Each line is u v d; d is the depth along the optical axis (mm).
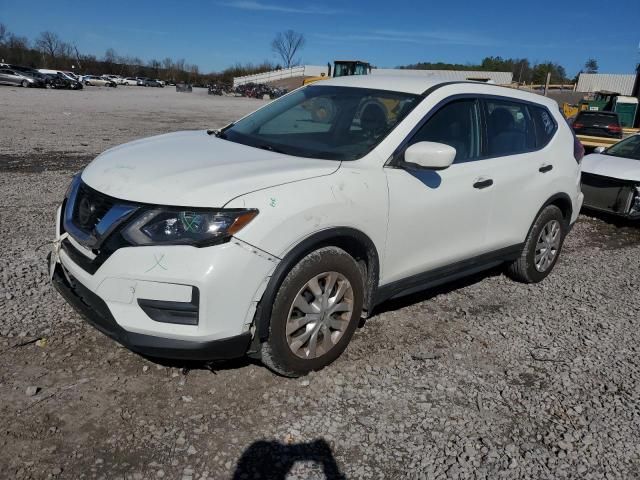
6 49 84188
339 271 3332
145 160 3363
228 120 22031
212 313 2857
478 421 3125
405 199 3645
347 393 3277
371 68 34969
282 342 3150
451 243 4137
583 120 16109
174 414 2965
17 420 2818
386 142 3668
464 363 3732
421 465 2752
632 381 3668
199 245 2826
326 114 4098
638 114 26375
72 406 2957
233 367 3428
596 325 4504
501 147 4570
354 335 3971
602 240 7430
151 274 2814
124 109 25047
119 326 2902
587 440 3033
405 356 3750
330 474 2646
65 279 3361
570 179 5281
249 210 2906
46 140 12750
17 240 5383
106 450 2672
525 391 3461
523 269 5160
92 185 3186
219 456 2695
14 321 3762
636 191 7785
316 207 3123
